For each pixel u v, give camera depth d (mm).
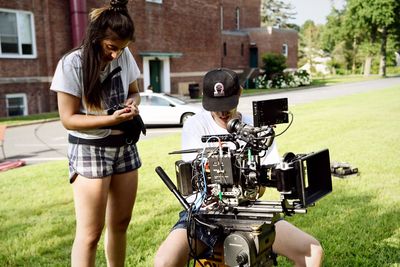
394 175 6238
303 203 2123
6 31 19484
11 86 19625
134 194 2961
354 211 4711
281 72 39562
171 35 28594
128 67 2879
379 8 51875
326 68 73125
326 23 71438
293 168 2123
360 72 69875
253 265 2240
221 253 2473
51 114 19703
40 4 20500
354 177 6137
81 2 21062
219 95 2680
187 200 2766
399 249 3742
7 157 9594
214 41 32156
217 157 2264
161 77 28484
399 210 4734
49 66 20984
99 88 2615
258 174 2248
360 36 61750
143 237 4145
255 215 2326
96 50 2541
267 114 2236
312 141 9320
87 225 2766
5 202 5449
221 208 2428
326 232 4129
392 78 50469
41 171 7352
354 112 15391
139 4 26156
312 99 23969
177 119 14891
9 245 4066
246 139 2270
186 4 29438
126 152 2850
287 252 2645
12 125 15570
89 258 2820
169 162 7707
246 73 41312
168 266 2506
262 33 42375
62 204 5355
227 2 44094
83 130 2641
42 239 4215
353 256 3629
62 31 21344
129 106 2596
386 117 13594
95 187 2705
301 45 74812
